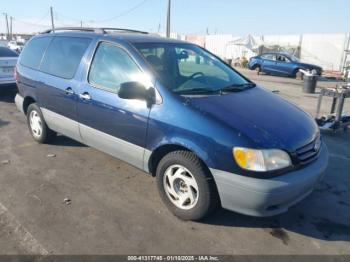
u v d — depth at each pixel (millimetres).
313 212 3330
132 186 3754
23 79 4941
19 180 3855
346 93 5992
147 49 3520
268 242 2840
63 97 4121
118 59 3537
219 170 2703
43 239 2787
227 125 2725
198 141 2775
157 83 3146
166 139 2980
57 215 3141
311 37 25234
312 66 18625
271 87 13914
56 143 5082
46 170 4137
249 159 2594
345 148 5379
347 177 4188
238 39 28688
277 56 19781
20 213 3164
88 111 3775
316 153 3039
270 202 2615
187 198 3037
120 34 3883
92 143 3957
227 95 3316
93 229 2939
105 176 3994
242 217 3176
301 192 2801
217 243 2805
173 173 3113
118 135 3488
